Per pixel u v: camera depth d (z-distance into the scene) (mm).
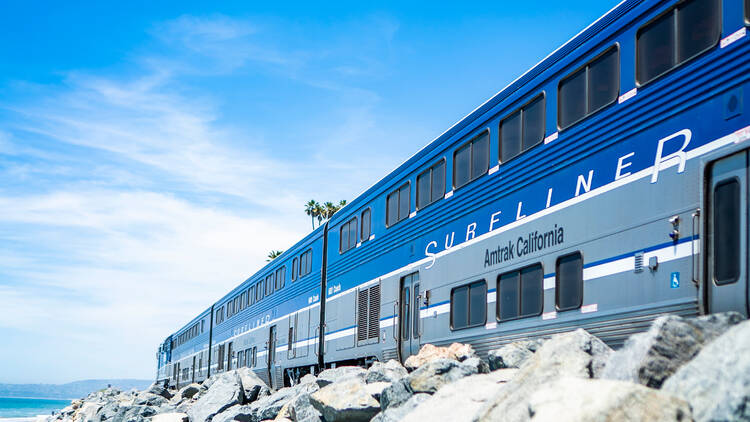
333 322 24484
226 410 22797
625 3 11977
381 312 20578
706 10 10375
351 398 14391
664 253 10586
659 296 10609
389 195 20906
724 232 9672
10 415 139250
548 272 13250
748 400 6441
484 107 16062
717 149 9852
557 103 13469
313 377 22609
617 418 6770
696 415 6824
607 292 11680
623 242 11406
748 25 9656
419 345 18109
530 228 13891
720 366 6957
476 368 13461
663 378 7949
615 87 12000
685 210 10289
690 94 10445
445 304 16969
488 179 15594
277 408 20984
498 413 9266
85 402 59250
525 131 14430
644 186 11094
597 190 12125
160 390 37844
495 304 14875
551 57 13812
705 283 9852
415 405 12375
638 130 11352
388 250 20531
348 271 23531
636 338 8547
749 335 6930
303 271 28406
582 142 12648
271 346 31953
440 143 18000
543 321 13250
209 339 46219
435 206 17953
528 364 9945
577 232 12531
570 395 7211
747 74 9539
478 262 15672
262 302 34281
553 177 13359
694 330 8227
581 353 9773
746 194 9375
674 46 10875
